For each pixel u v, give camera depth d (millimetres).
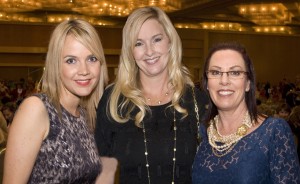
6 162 1846
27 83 13234
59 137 1933
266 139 1898
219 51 2043
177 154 2361
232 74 1995
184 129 2408
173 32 2459
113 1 16188
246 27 20922
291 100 8703
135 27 2402
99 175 2166
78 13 19547
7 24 16344
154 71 2434
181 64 2533
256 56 19703
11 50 16375
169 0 15508
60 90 2033
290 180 1833
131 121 2426
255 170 1876
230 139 2004
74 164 1956
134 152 2367
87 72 2014
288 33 20625
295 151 1890
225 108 2025
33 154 1854
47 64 2002
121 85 2490
